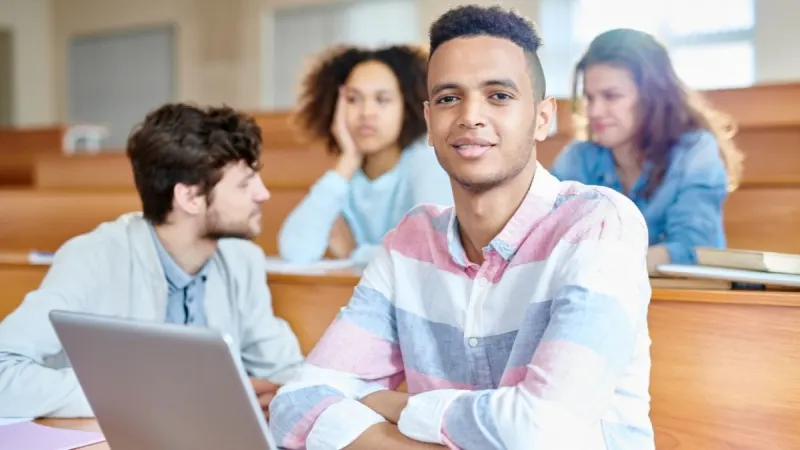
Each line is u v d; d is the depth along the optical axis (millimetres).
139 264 1505
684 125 1979
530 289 1021
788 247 2322
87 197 2756
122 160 3658
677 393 1297
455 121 995
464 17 997
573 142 2176
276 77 7680
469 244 1083
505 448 883
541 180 1042
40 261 1916
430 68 1024
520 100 986
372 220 2182
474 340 1056
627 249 971
